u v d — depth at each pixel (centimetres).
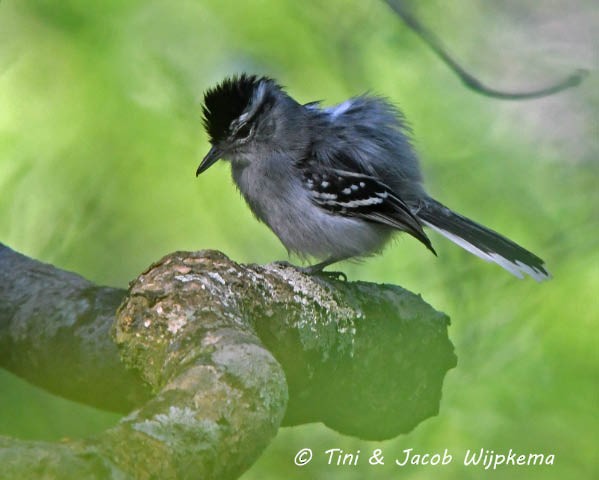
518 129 1405
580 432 1056
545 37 1499
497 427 1070
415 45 1383
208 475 509
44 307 914
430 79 1395
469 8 1477
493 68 1463
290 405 805
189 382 541
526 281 1224
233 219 1351
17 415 1056
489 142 1380
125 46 1277
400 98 1363
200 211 1334
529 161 1377
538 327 1171
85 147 1273
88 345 884
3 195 1253
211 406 527
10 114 1250
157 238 1319
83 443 478
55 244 1268
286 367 774
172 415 516
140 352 646
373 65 1367
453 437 1066
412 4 1353
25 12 1252
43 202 1270
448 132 1376
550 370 1113
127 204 1302
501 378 1117
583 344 1142
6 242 1255
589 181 1359
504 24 1488
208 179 1334
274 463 1057
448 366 873
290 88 1331
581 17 1504
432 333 863
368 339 822
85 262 1280
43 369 905
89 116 1264
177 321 638
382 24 1363
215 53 1302
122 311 664
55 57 1258
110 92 1270
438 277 1284
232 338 598
